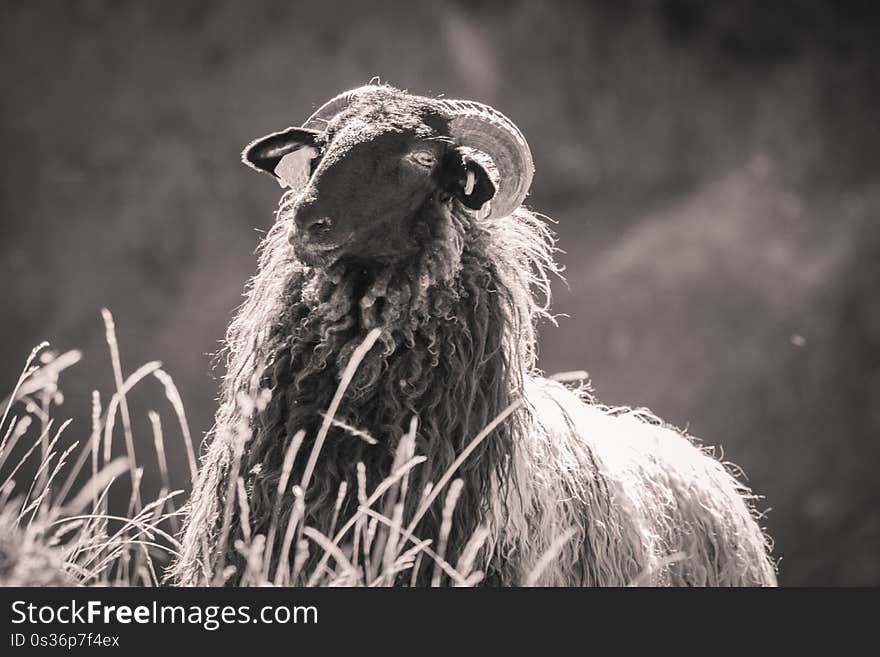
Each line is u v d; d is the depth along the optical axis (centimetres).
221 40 8731
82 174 8406
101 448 6912
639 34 9162
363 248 1869
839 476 7912
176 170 8469
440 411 1859
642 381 8119
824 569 7675
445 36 8950
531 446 1920
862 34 9231
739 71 9206
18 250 8181
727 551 2406
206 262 8281
